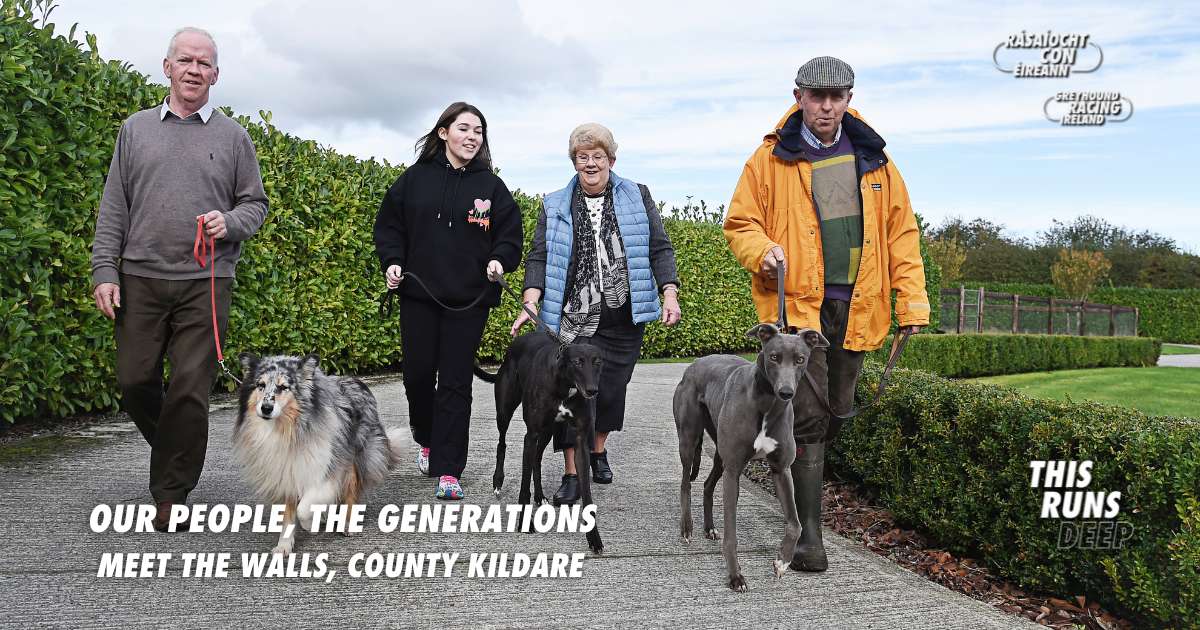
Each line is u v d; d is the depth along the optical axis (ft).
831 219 12.48
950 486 14.57
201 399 13.29
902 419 16.05
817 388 12.29
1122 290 137.80
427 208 15.67
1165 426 12.34
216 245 13.67
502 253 15.87
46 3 19.19
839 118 12.30
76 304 20.20
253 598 10.73
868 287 12.52
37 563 11.48
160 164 13.32
